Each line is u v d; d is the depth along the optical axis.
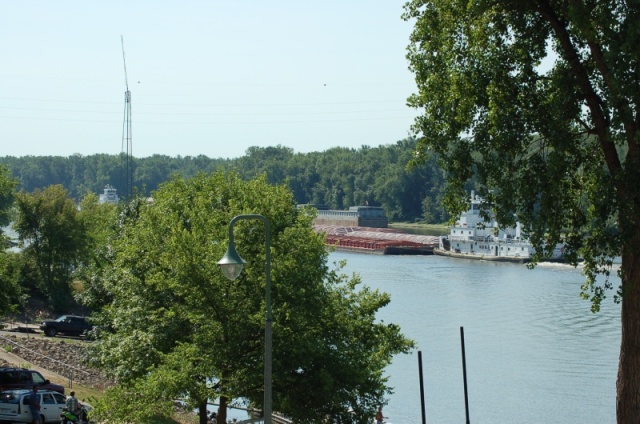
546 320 95.31
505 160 29.30
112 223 60.00
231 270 22.56
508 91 28.61
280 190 36.84
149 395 31.33
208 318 32.03
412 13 30.62
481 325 92.75
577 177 31.28
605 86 28.11
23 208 99.12
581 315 98.38
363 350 36.06
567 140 27.66
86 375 57.41
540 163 28.67
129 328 36.25
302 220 35.81
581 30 25.20
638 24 23.69
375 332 36.69
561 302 108.62
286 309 31.64
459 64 29.53
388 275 143.75
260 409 35.38
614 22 24.72
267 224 23.83
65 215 99.75
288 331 31.66
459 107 29.12
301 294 31.69
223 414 33.88
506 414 60.22
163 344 34.31
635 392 26.45
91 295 58.59
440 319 96.56
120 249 39.06
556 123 27.69
